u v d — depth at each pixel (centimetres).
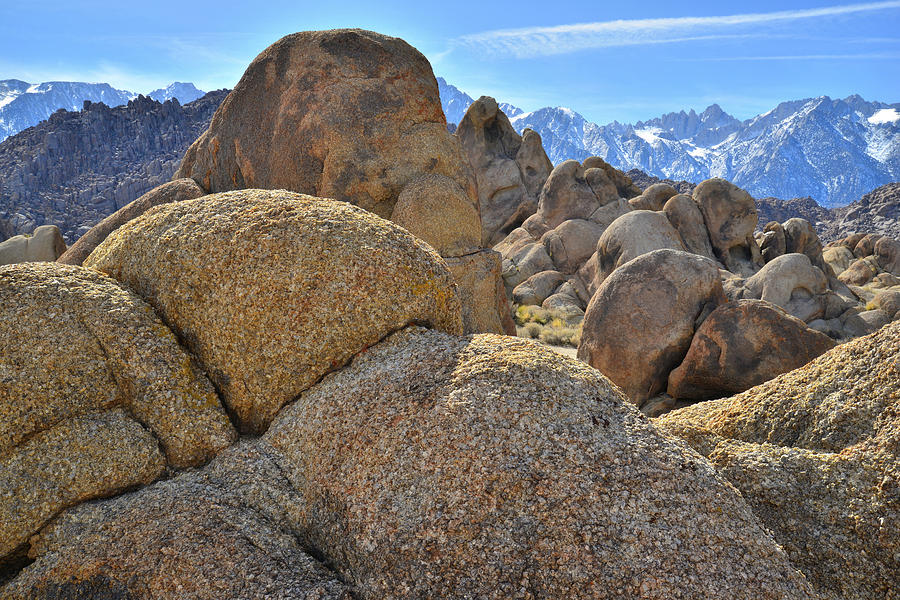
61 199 14575
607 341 1056
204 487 422
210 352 485
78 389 446
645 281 1052
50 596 375
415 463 381
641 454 380
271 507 413
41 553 402
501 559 342
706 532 351
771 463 441
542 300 2355
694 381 965
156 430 454
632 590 328
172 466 452
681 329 1012
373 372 450
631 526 348
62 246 1477
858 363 466
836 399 457
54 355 448
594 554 338
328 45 1167
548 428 388
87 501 421
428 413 401
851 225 16738
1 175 15950
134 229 551
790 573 352
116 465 429
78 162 17238
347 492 387
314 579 362
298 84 1159
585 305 2258
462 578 340
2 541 398
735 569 340
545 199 2930
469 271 1132
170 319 502
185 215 535
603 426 396
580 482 363
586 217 2822
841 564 395
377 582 350
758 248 2455
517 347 451
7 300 463
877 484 404
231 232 498
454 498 363
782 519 420
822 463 428
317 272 473
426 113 1188
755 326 916
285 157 1155
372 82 1155
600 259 2178
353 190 1116
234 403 479
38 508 407
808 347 894
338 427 422
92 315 472
